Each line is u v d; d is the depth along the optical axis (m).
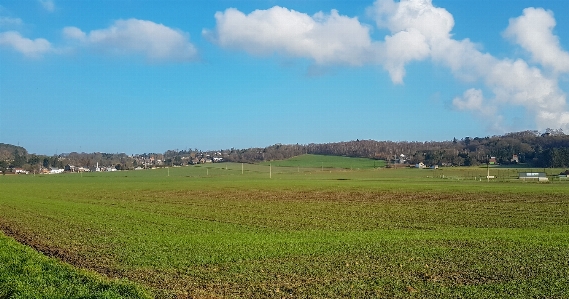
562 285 18.56
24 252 24.64
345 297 17.17
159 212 50.69
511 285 18.56
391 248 26.86
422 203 59.44
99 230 36.06
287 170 196.62
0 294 16.56
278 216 46.75
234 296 17.31
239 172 185.12
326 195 73.62
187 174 174.25
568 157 183.00
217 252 25.98
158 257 24.69
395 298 17.00
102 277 19.48
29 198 70.06
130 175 170.12
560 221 41.16
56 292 16.52
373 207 55.31
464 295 17.31
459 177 132.62
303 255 25.02
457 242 28.94
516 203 57.69
